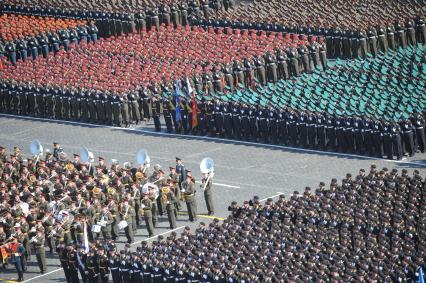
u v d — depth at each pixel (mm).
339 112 177000
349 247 134250
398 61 192625
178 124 191750
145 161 163500
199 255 136375
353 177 165750
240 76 197875
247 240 138000
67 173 164875
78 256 143875
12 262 153250
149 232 154875
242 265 131750
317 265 130125
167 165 177125
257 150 180875
